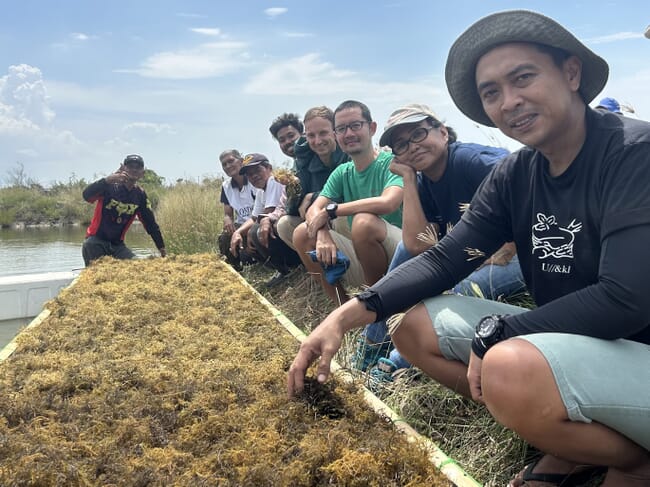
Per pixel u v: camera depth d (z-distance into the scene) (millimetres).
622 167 1634
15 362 2803
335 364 2811
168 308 3793
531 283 2072
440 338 2154
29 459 1804
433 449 1939
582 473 1906
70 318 3568
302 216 4953
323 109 4695
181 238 8312
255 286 5945
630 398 1548
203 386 2449
